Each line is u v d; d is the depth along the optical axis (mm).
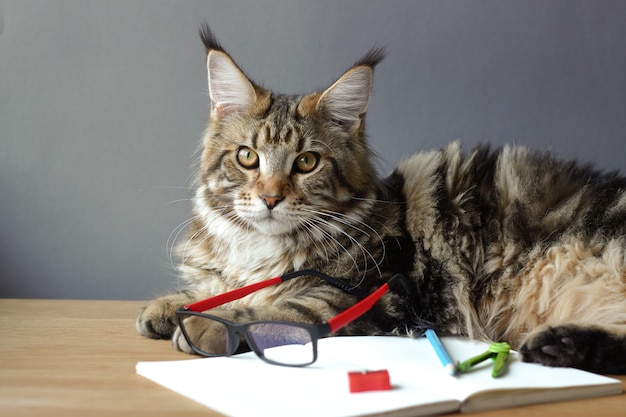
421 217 1793
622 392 1175
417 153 2184
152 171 2592
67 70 2559
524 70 2545
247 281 1803
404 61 2561
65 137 2576
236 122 1820
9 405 1038
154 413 1000
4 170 2578
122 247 2611
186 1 2555
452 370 1169
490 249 1735
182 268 1947
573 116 2549
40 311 1999
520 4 2535
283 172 1730
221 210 1812
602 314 1572
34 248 2604
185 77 2562
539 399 1097
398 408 982
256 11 2561
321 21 2561
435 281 1717
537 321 1691
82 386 1147
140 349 1471
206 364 1254
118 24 2551
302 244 1755
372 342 1455
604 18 2527
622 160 2543
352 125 1880
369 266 1717
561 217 1713
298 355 1319
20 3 2525
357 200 1810
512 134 2561
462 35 2549
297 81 2572
